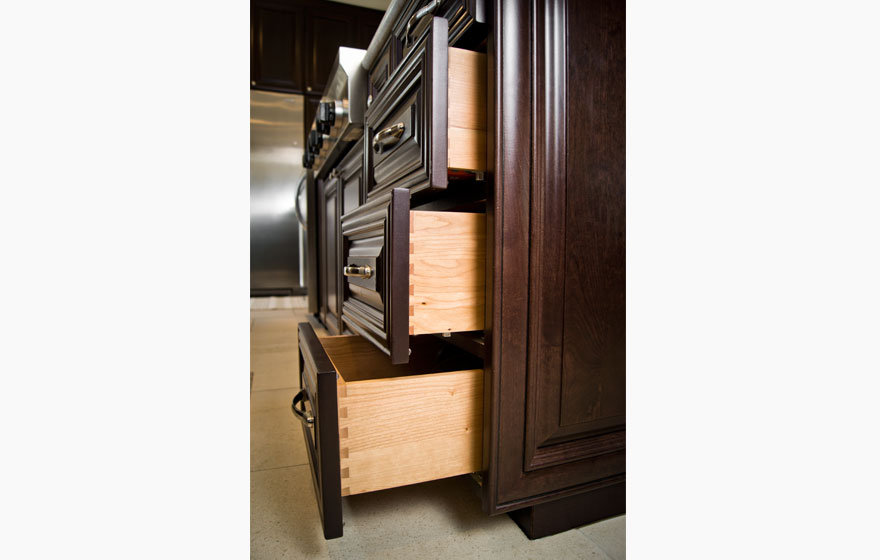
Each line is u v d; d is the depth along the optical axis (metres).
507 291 0.71
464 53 0.71
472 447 0.75
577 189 0.75
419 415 0.71
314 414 0.76
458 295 0.73
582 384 0.78
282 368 1.70
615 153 0.78
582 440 0.79
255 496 0.87
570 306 0.76
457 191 1.03
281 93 3.17
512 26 0.70
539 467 0.75
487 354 0.72
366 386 0.68
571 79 0.74
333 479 0.66
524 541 0.75
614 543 0.75
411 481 0.71
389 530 0.77
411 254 0.70
